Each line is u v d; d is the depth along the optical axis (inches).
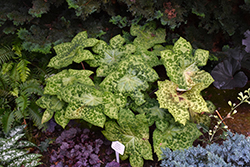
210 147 64.7
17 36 97.7
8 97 93.9
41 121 85.0
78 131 91.9
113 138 81.4
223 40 106.6
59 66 84.4
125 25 97.0
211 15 98.9
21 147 82.6
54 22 95.7
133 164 77.3
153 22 98.1
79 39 90.2
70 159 83.9
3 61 97.3
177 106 73.4
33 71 103.1
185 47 80.9
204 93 108.3
